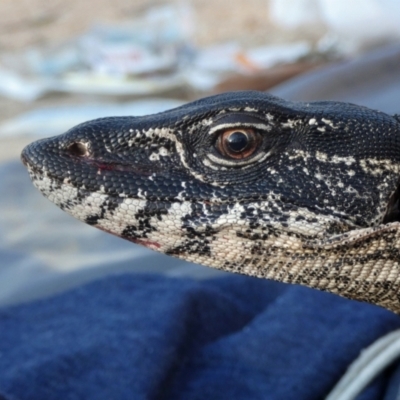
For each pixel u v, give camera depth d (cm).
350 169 24
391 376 30
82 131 24
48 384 29
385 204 24
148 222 24
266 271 24
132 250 38
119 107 59
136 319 31
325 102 25
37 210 42
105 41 70
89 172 24
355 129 24
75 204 24
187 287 33
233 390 30
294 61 61
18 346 31
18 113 68
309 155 24
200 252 24
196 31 97
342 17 59
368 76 45
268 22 98
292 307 32
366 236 24
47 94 70
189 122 24
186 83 67
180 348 31
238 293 34
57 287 36
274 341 31
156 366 30
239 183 24
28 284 36
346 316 31
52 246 39
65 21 113
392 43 58
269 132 24
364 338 30
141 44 69
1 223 41
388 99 43
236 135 23
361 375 29
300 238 24
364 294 25
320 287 25
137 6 117
